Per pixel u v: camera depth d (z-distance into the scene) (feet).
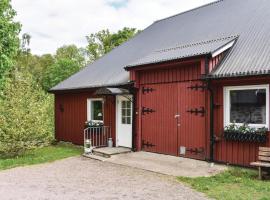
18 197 26.45
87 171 36.14
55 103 64.80
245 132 33.04
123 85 46.03
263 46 35.70
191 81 38.50
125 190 28.07
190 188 28.25
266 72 30.91
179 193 26.84
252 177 31.01
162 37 55.62
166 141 41.47
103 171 35.83
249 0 49.96
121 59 57.67
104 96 51.72
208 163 36.09
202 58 35.73
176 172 33.55
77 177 33.35
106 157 43.52
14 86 50.60
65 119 61.77
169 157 39.91
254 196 25.38
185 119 39.19
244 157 33.78
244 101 34.22
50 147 57.11
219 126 35.86
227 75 33.65
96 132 52.47
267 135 32.09
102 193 27.30
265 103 32.65
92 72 60.44
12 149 47.50
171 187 28.68
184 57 36.91
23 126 46.88
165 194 26.66
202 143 37.29
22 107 48.08
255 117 33.42
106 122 51.49
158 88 42.57
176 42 48.93
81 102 57.36
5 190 28.68
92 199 25.67
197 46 40.55
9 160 43.80
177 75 40.19
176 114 40.27
